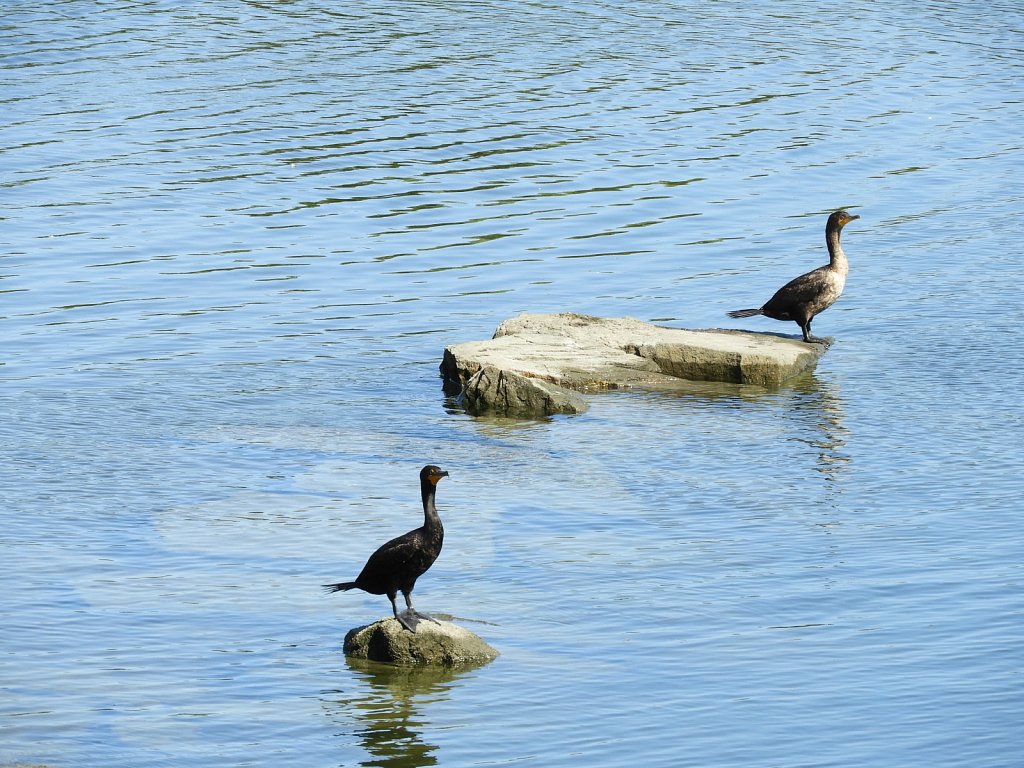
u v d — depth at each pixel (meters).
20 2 55.81
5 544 16.77
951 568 15.79
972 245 31.58
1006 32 56.88
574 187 36.56
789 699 12.99
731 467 19.52
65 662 13.90
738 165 38.72
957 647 13.88
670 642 14.23
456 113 42.34
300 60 47.97
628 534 17.12
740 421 21.64
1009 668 13.41
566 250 31.95
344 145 39.34
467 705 13.11
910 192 36.44
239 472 19.52
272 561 16.44
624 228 33.56
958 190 36.53
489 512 17.92
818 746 12.16
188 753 12.25
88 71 46.44
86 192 35.50
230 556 16.58
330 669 13.88
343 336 26.53
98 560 16.39
